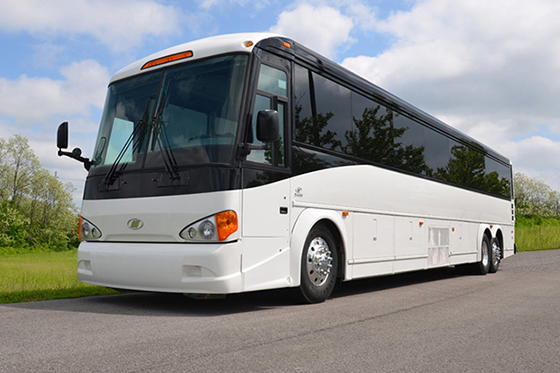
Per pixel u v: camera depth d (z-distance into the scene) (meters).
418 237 10.39
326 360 4.04
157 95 6.70
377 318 6.00
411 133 10.37
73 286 8.70
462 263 12.37
